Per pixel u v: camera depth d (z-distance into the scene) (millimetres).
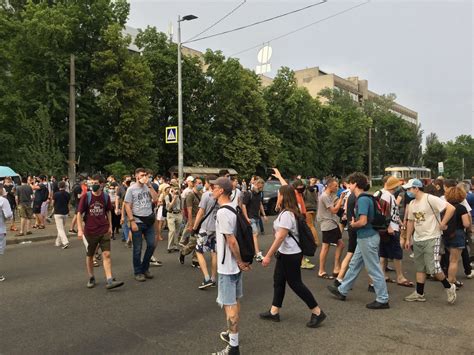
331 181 7500
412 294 6094
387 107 70500
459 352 4188
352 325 4977
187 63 32406
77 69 24781
